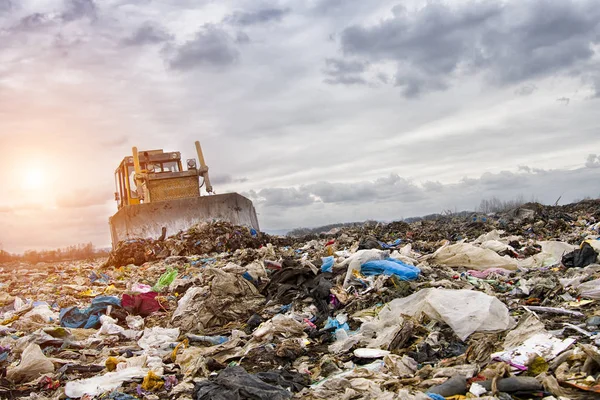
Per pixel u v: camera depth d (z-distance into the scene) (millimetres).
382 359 5719
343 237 17844
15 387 6102
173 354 6734
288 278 9211
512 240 12859
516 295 7730
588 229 14695
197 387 5223
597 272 8219
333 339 6824
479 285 8484
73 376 6285
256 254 14914
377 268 8922
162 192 20297
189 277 12414
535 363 4691
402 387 4719
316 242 17031
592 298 6906
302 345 6531
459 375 4645
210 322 8398
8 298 11961
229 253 16375
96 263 21422
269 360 6152
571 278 8039
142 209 19078
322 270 9516
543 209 20156
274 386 5066
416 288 8016
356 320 7227
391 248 13555
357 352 5910
